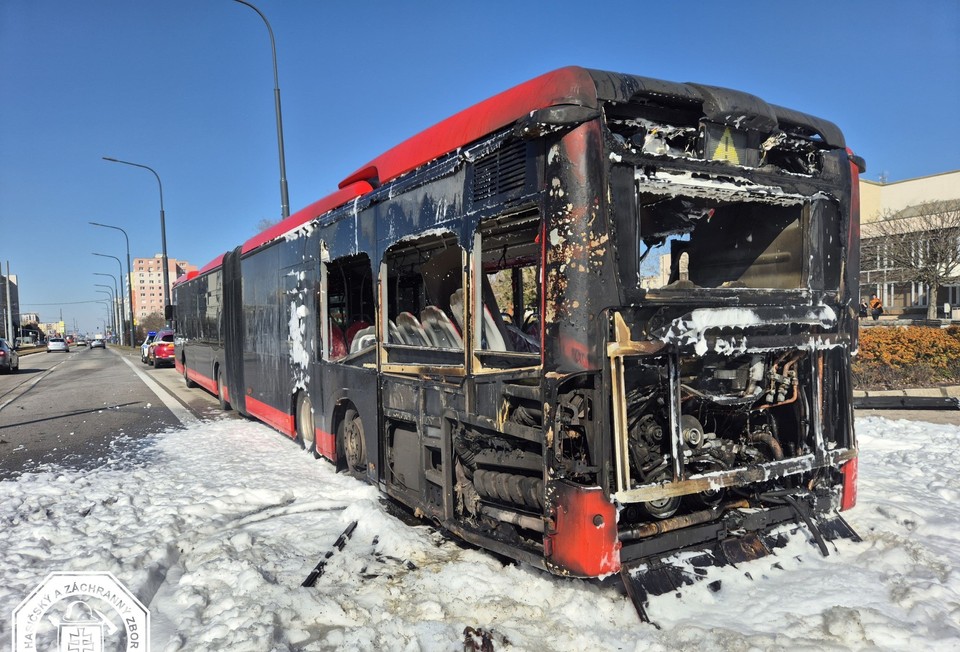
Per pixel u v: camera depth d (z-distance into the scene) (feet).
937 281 85.56
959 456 22.67
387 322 18.75
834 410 14.93
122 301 269.44
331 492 21.26
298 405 27.86
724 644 10.25
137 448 30.73
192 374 55.88
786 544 13.73
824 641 10.49
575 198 11.42
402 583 13.62
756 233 15.67
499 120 13.08
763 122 13.30
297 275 26.66
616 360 11.38
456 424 15.03
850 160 15.38
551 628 11.28
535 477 12.90
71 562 14.98
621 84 11.73
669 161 12.25
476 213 13.83
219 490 21.91
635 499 11.45
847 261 15.11
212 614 12.55
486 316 14.35
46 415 43.80
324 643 11.19
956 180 128.06
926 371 37.42
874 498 17.83
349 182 21.80
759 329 13.25
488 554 14.94
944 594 11.87
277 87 49.34
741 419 14.96
